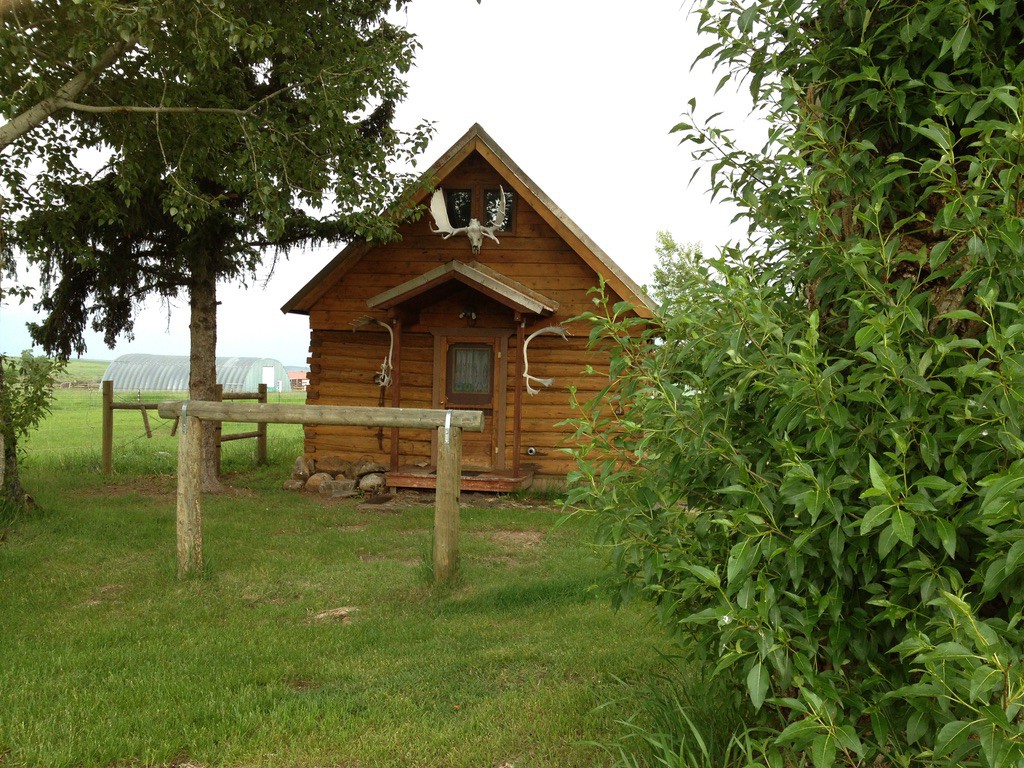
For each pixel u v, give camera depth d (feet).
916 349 8.38
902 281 8.80
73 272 43.47
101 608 23.34
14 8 29.40
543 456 49.11
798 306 11.02
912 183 10.00
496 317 49.42
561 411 48.91
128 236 44.32
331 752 13.66
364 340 51.44
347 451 51.42
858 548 8.71
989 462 7.73
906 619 8.75
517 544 34.19
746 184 10.93
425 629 21.36
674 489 10.77
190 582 25.94
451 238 50.19
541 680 17.20
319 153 40.45
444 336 49.85
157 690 16.43
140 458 59.57
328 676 17.75
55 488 46.42
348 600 24.54
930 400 8.12
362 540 33.55
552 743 13.75
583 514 11.14
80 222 41.83
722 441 9.87
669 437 10.23
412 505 44.50
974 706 6.85
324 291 50.98
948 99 9.13
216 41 31.17
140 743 13.84
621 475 10.91
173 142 39.81
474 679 17.43
